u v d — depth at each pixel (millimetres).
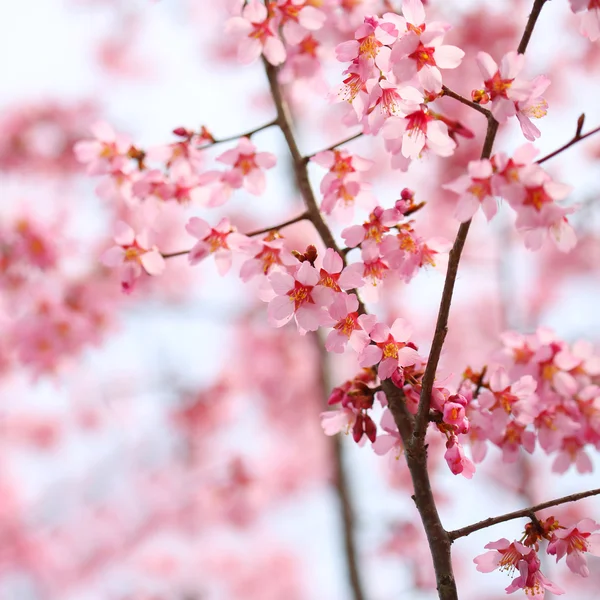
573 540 2855
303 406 11398
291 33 3852
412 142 2971
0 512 11781
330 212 3592
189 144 3910
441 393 2859
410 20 2809
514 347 3850
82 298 7223
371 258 3145
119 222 3561
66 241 6910
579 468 3814
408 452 2885
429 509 2850
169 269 9922
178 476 11422
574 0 2941
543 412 3723
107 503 11711
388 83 2811
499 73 2709
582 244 10555
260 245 3342
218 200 3844
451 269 2611
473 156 8438
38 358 6918
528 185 2670
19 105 9281
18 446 11914
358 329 2914
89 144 4102
